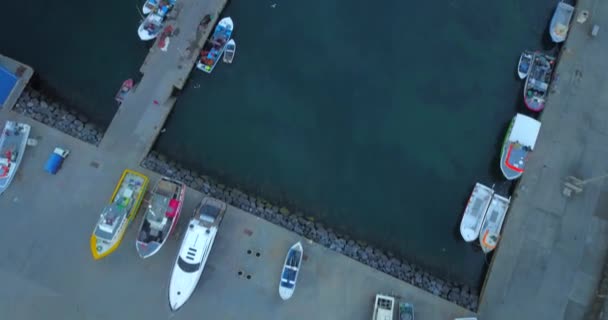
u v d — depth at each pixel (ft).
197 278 113.09
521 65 146.00
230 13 142.41
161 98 130.21
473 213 131.44
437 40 148.66
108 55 135.64
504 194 136.46
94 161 122.42
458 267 131.34
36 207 116.78
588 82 146.10
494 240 128.98
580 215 134.51
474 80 146.20
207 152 131.54
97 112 130.52
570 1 152.46
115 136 125.29
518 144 135.54
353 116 139.54
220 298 116.67
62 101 129.90
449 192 136.26
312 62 142.51
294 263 118.62
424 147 139.33
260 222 124.06
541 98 141.90
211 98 135.33
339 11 147.84
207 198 120.37
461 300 125.70
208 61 135.23
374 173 135.95
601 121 143.13
